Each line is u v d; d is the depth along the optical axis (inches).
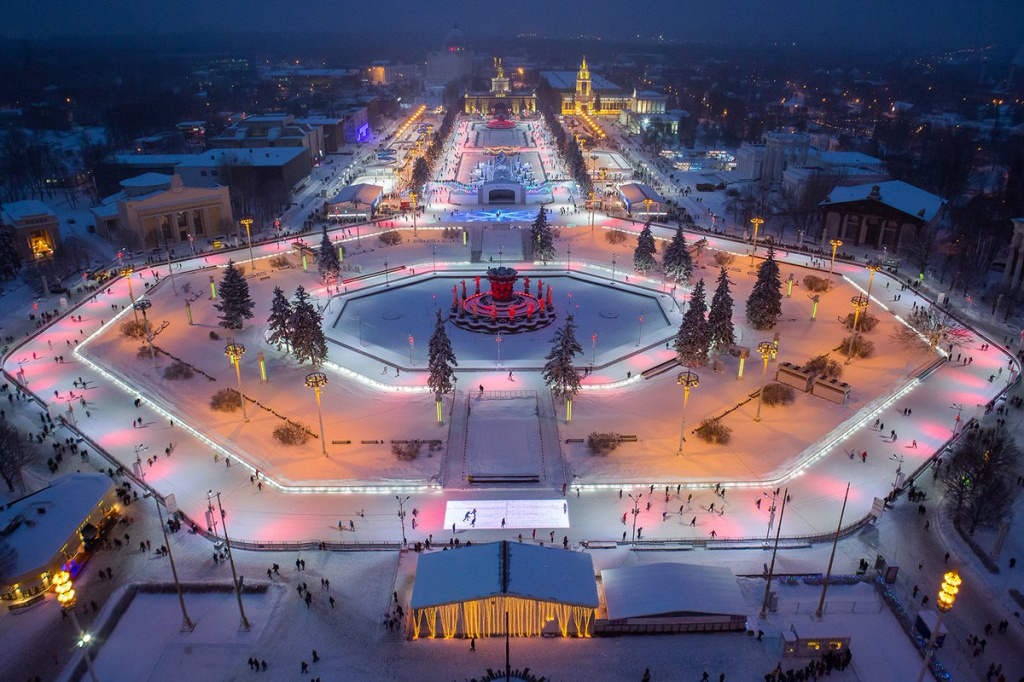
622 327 5211.6
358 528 3058.6
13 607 2593.5
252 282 6107.3
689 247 6717.5
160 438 3718.0
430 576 2534.5
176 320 5290.4
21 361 4598.9
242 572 2758.4
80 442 3654.0
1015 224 5753.0
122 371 4461.1
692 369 4478.3
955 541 2903.5
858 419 3885.3
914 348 4758.9
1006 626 2449.6
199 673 2294.5
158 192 7224.4
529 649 2390.5
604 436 3651.6
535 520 3102.9
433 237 7514.8
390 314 5482.3
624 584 2559.1
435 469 3479.3
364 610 2559.1
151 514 3117.6
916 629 2439.7
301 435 3693.4
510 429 3794.3
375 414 3978.8
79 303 5541.3
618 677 2269.9
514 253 6904.5
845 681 2244.1
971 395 4136.3
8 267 6176.2
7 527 2741.1
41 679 2303.2
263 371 4320.9
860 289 5880.9
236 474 3430.1
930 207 6978.4
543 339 5004.9
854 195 7308.1
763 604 2516.0
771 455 3567.9
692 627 2450.8
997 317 5374.0
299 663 2333.9
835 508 3161.9
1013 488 3225.9
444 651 2383.1
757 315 5014.8
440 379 3814.0
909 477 3334.2
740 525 3051.2
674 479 3380.9
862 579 2664.9
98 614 2564.0
